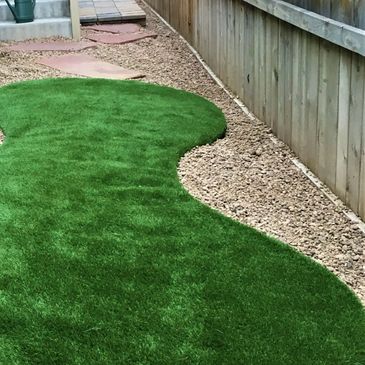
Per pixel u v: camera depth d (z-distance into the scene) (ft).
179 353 6.28
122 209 9.16
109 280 7.47
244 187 10.36
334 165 10.11
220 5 16.47
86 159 10.92
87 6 24.70
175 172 10.55
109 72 16.79
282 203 9.85
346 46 9.14
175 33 22.35
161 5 25.26
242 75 14.93
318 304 7.10
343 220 9.36
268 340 6.48
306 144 11.20
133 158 11.03
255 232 8.66
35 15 20.67
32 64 17.35
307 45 10.87
